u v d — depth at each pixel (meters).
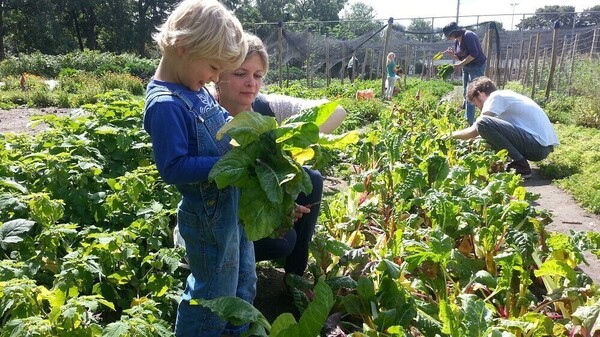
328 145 2.43
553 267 3.01
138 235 3.60
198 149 2.41
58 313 2.31
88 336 2.41
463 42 11.62
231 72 2.93
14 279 2.46
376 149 6.11
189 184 2.49
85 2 51.22
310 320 2.27
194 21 2.24
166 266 3.55
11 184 3.46
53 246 3.21
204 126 2.42
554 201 6.27
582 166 7.72
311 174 3.41
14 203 3.40
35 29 48.56
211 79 2.44
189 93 2.42
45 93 17.77
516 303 3.13
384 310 2.98
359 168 6.41
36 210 3.29
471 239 3.94
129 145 5.05
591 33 26.92
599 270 4.20
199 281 2.63
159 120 2.29
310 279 3.74
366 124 13.23
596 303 2.75
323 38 26.97
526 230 3.78
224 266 2.58
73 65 29.44
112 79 22.58
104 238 3.12
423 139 6.46
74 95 18.48
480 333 2.35
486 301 3.14
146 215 3.69
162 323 2.63
